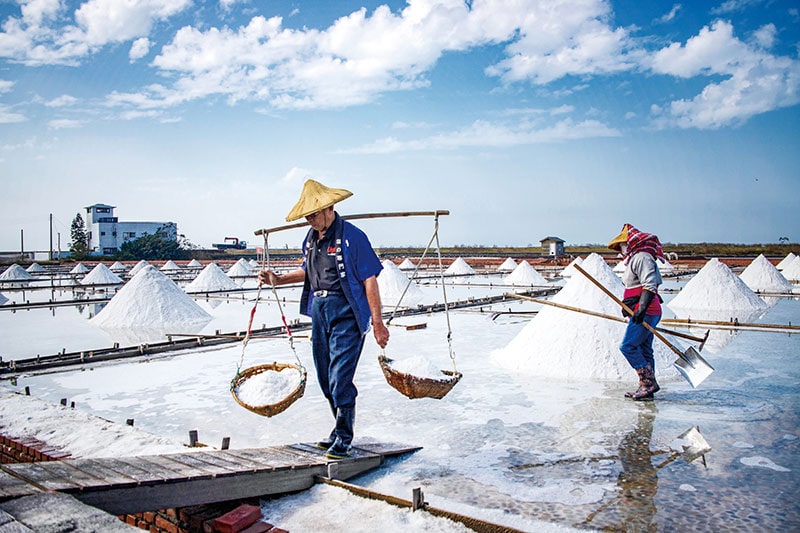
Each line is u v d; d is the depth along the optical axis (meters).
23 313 12.26
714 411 3.93
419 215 3.40
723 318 9.48
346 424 2.80
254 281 22.42
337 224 2.89
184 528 2.33
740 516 2.31
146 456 2.51
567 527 2.19
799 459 2.98
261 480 2.41
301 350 7.04
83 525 1.62
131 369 6.05
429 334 8.23
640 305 4.06
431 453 3.17
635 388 4.68
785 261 19.73
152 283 10.78
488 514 2.31
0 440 3.30
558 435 3.46
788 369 5.33
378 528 2.15
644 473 2.81
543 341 5.59
